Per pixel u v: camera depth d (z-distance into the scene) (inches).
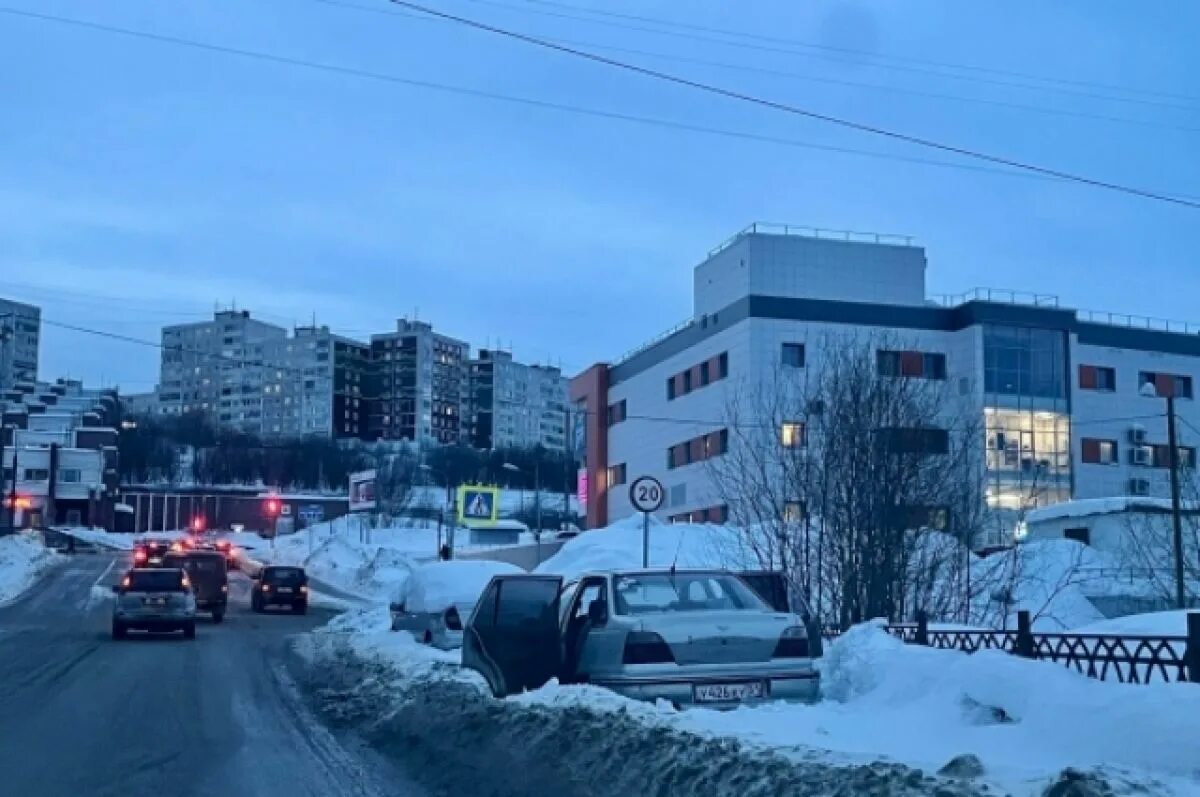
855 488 794.2
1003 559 875.4
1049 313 2711.6
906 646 494.6
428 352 5570.9
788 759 329.7
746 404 2417.6
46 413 5064.0
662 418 2957.7
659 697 449.4
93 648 1048.8
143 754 490.3
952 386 2519.7
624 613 479.8
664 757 361.4
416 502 4675.2
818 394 880.3
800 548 806.5
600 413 3319.4
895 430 811.4
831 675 515.8
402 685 647.1
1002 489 2600.9
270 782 427.5
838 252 2628.0
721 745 354.3
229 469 5310.0
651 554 1407.5
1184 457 2923.2
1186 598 1240.2
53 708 643.5
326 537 3366.1
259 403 5757.9
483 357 5846.5
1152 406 2906.0
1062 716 357.4
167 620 1162.0
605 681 467.5
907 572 784.3
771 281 2576.3
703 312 2770.7
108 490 4485.7
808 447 845.8
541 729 435.5
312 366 5556.1
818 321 2576.3
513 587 538.9
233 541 3981.3
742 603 507.5
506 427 5861.2
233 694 712.4
